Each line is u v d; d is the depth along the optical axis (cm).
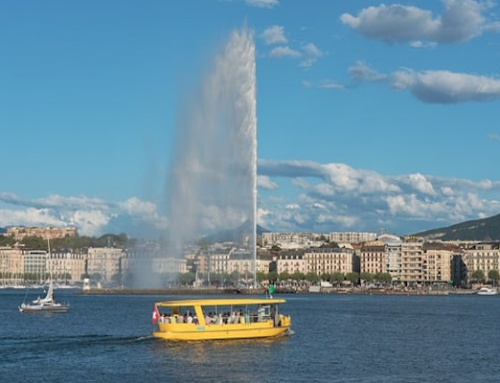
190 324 11725
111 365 9662
